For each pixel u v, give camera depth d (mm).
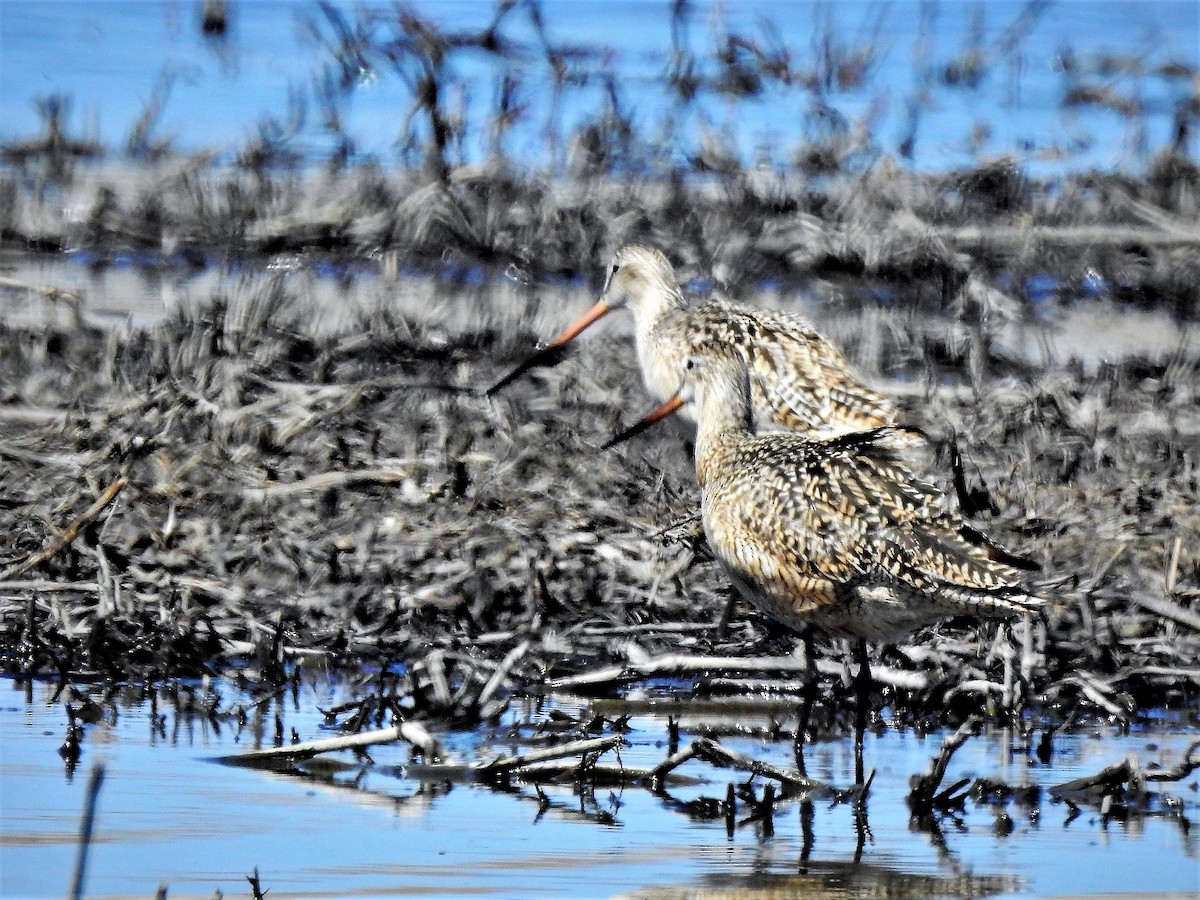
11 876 8188
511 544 12750
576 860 8680
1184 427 16156
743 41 27234
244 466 13766
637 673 11469
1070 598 12156
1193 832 9367
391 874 8391
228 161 23797
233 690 11484
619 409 15383
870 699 11445
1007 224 21844
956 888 8438
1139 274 20906
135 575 12328
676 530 13086
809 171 23594
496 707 10922
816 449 10578
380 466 13867
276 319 17016
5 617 12055
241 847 8688
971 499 13289
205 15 28484
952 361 18000
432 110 22672
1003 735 11180
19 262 20125
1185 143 24516
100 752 10156
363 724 10797
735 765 10016
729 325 13789
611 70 26766
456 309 18781
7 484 13469
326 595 12359
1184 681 11820
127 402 14570
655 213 21547
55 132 23797
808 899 8250
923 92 27469
